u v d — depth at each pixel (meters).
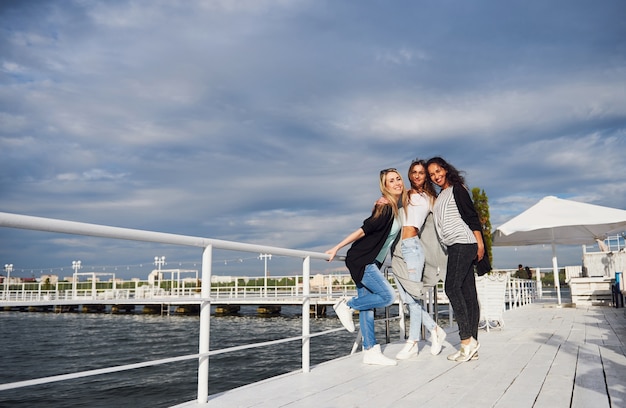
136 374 10.95
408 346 3.99
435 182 4.05
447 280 3.83
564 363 3.56
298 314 37.25
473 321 3.81
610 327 6.16
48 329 26.45
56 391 9.16
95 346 17.39
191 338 20.16
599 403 2.38
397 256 3.89
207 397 2.55
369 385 2.93
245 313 39.28
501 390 2.72
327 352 14.44
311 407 2.40
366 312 3.71
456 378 3.10
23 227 1.60
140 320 35.31
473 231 3.81
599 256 16.02
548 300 15.04
